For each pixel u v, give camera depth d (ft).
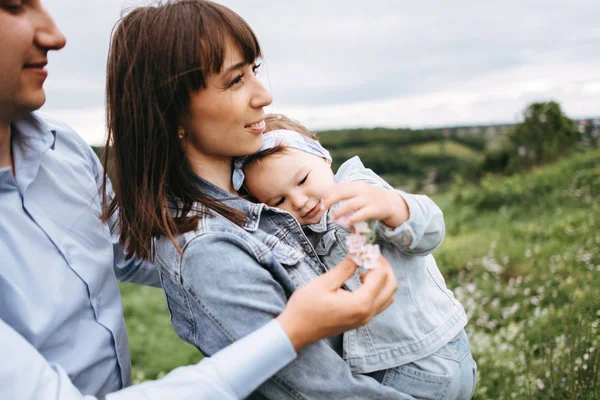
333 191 4.66
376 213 4.59
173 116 4.83
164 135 4.83
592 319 11.99
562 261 18.38
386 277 4.44
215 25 4.66
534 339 12.76
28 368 3.76
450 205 33.73
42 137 5.12
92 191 5.69
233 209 5.05
